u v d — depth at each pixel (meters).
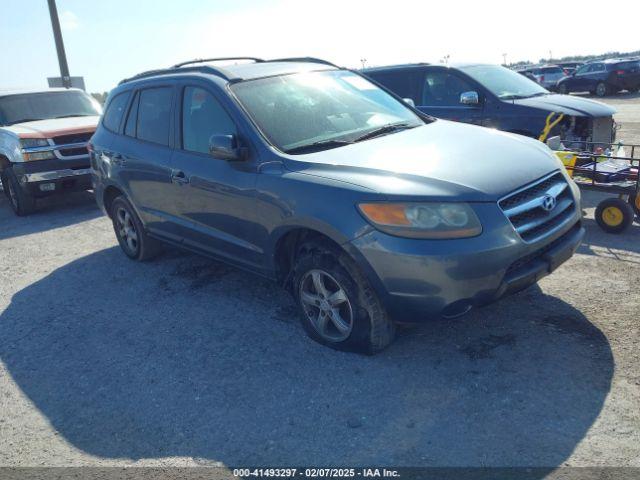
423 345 3.75
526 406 3.05
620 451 2.67
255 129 4.05
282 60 5.27
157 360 4.01
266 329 4.25
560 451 2.71
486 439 2.84
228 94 4.29
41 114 9.73
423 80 8.50
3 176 9.12
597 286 4.39
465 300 3.21
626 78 24.48
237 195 4.10
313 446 2.95
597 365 3.34
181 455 3.00
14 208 9.32
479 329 3.88
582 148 7.02
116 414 3.44
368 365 3.60
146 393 3.62
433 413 3.08
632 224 5.86
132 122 5.48
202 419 3.28
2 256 7.02
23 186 8.55
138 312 4.85
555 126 7.17
